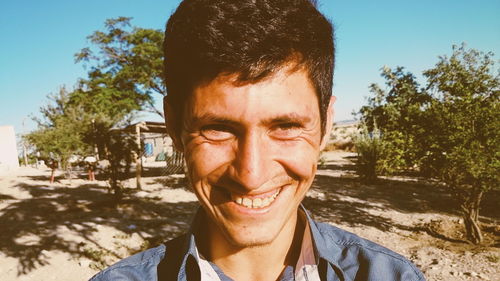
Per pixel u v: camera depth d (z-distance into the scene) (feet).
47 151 61.31
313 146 3.03
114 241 24.98
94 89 62.18
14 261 21.76
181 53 2.88
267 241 2.88
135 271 3.79
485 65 38.11
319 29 2.98
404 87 48.57
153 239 25.34
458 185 23.38
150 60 57.93
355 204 35.55
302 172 2.94
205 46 2.69
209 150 2.81
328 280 3.77
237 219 2.84
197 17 2.84
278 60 2.65
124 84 61.62
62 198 45.11
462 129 21.88
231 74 2.63
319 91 3.04
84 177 72.54
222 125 2.76
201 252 3.73
